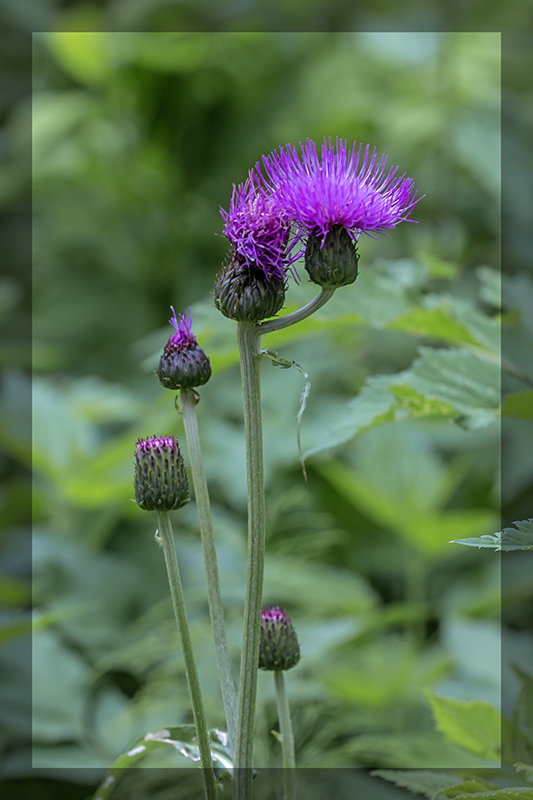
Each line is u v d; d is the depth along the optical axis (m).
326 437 1.12
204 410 2.16
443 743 1.41
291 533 2.02
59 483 1.82
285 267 0.99
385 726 1.57
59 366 2.44
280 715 1.04
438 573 2.03
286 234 0.99
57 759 1.32
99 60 2.50
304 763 1.38
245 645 1.00
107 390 2.11
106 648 1.65
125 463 1.81
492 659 1.59
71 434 1.84
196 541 1.85
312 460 1.91
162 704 1.41
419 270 1.23
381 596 2.07
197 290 2.53
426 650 1.82
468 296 2.14
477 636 1.64
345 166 1.00
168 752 1.31
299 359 2.22
